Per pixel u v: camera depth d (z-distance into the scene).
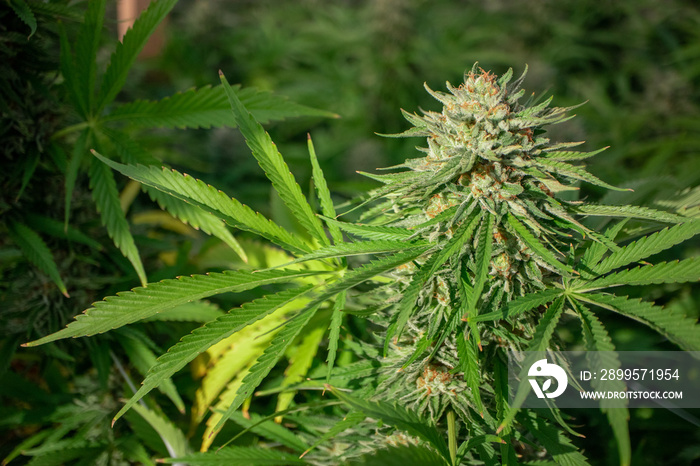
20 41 0.54
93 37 0.54
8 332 0.58
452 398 0.46
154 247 0.63
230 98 0.47
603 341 0.41
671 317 0.41
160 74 1.58
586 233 0.43
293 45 2.07
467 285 0.43
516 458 0.45
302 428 0.56
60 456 0.57
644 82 1.53
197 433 0.59
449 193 0.44
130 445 0.58
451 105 0.44
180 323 0.64
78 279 0.59
